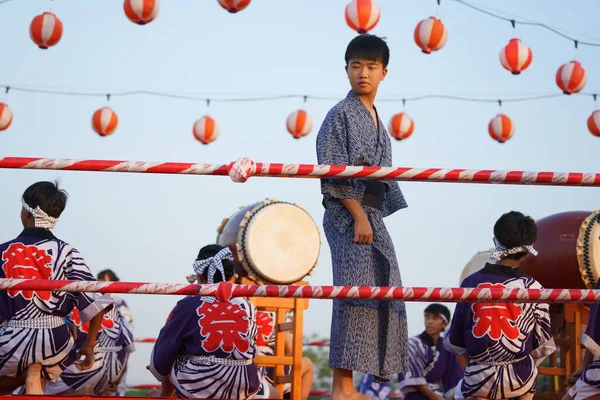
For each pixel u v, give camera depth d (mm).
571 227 6594
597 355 5012
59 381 6777
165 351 5344
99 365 6840
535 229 5434
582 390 5074
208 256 5863
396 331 4996
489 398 5262
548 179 4336
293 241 7305
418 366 8039
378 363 4910
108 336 6965
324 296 4238
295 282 7312
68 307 5000
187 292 4219
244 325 5434
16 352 4797
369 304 4953
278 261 7223
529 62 9781
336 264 5008
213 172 4297
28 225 5156
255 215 7281
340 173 4309
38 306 4879
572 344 6621
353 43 5199
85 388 6793
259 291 4234
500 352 5191
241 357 5332
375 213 5062
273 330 7523
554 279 6570
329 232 5094
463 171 4332
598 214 6570
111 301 5051
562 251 6527
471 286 5391
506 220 5422
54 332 4895
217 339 5305
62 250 5031
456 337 5379
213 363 5289
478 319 5234
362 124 5094
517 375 5211
